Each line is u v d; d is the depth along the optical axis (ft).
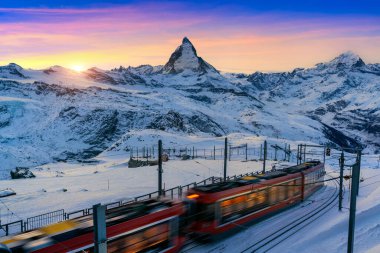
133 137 490.49
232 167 244.42
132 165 296.71
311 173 115.34
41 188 175.01
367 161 313.12
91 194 140.77
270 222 82.69
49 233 45.68
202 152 391.24
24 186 187.42
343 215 86.84
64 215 98.94
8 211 112.16
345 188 138.21
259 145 424.87
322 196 118.52
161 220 56.34
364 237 67.62
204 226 66.18
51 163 438.40
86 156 630.33
